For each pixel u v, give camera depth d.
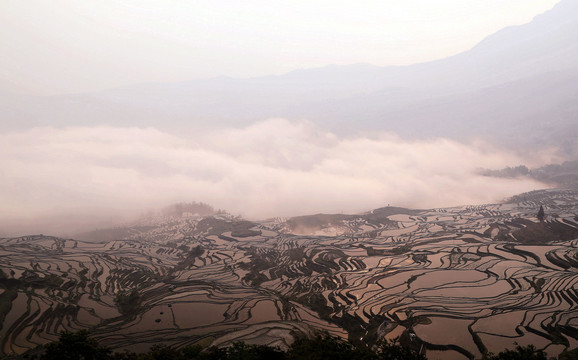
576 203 146.75
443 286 78.75
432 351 54.81
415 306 69.31
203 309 73.19
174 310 72.81
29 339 61.00
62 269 94.38
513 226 122.31
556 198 157.62
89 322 68.12
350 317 67.12
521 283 77.62
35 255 105.50
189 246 122.88
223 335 61.19
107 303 77.12
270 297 79.06
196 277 94.19
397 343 57.41
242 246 121.50
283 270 98.44
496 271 85.38
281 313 70.81
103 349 44.81
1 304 72.38
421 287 78.88
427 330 60.16
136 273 96.00
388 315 66.50
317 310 71.69
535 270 83.94
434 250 103.94
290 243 122.38
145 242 127.69
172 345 58.94
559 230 112.56
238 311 72.06
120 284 88.62
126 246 121.38
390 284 81.75
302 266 100.00
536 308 66.06
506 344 55.50
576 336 56.53
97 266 99.19
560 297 69.94
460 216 144.12
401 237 121.81
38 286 82.31
